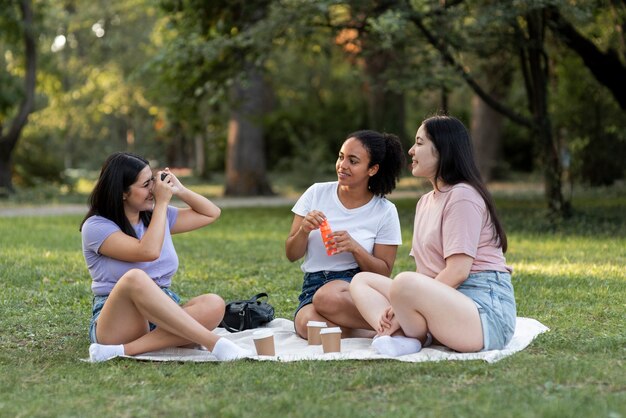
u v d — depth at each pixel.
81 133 42.50
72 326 6.08
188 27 16.66
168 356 4.92
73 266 9.14
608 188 21.41
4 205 21.88
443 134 4.91
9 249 10.71
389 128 22.05
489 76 18.03
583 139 22.05
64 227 14.23
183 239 12.09
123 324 4.89
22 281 8.09
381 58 18.14
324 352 4.96
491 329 4.76
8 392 4.21
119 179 5.05
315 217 5.42
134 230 5.15
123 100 32.88
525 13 12.82
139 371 4.57
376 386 4.18
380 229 5.67
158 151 39.75
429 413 3.67
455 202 4.81
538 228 12.90
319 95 35.59
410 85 13.81
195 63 15.96
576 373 4.26
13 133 24.03
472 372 4.38
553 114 20.55
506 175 28.48
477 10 13.47
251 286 7.94
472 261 4.82
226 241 11.81
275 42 15.38
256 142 23.42
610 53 14.86
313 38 16.70
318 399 3.93
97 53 34.28
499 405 3.75
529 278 7.96
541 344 5.09
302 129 34.00
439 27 13.54
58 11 30.53
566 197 19.20
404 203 19.25
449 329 4.71
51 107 33.03
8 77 23.69
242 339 5.50
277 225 14.39
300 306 5.65
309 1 13.66
